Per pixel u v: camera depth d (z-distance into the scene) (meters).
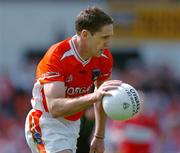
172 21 61.25
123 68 67.75
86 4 68.00
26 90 58.69
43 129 21.23
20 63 67.81
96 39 20.11
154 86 57.91
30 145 21.88
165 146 44.81
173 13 61.09
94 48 20.23
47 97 20.12
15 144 49.31
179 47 67.06
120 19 61.41
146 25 61.34
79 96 21.12
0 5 68.31
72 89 20.84
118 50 67.81
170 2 63.44
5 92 56.84
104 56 21.08
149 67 65.75
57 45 20.59
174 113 50.97
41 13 68.50
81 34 20.23
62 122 21.25
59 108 19.70
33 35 68.56
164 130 47.12
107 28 20.05
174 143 45.47
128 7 61.31
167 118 50.03
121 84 19.78
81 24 20.17
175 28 61.25
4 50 68.38
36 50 68.56
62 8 68.31
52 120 21.14
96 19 19.95
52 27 68.56
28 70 62.03
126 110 19.50
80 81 20.81
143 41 62.53
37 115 21.30
